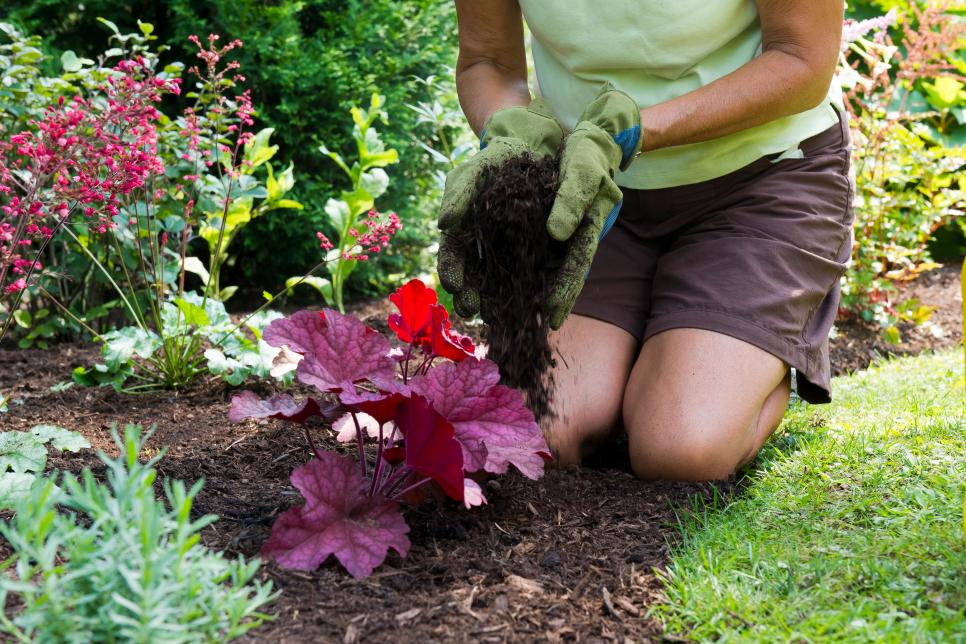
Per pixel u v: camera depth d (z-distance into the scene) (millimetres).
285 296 4656
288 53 4250
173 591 1128
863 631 1306
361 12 4617
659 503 1919
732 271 2230
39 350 3391
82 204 2350
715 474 2059
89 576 1144
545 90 2484
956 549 1554
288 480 2010
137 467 1188
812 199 2342
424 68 4770
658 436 2061
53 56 4125
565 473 2086
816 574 1500
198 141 2881
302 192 4438
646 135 2057
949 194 4023
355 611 1424
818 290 2277
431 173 4832
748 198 2357
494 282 2031
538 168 1962
